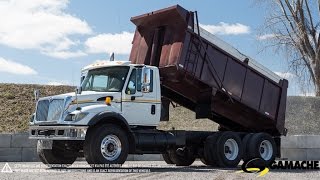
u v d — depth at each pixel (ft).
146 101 44.93
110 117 41.37
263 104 54.49
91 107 41.19
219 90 50.24
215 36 49.37
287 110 93.76
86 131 40.29
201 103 51.85
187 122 83.92
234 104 52.85
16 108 83.15
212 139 50.01
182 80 48.37
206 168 47.78
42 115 42.57
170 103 55.42
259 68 53.62
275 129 56.39
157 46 48.60
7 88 94.12
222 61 50.29
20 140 58.49
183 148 50.93
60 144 43.88
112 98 43.01
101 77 45.24
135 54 50.60
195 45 47.67
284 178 36.24
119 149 41.29
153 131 45.96
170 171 41.39
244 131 57.67
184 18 46.34
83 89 45.65
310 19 113.09
